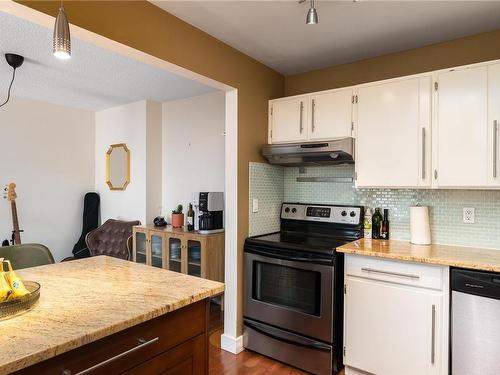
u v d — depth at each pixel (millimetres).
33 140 4164
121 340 1063
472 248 2201
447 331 1843
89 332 956
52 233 4348
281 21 2129
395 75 2596
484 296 1720
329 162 2607
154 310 1133
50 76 3285
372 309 2066
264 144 2830
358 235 2621
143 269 1675
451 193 2334
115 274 1576
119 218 4473
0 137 3885
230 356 2504
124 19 1751
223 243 3436
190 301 1263
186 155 4078
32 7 1388
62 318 1055
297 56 2680
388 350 2010
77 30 1572
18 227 3818
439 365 1859
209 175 3857
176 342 1247
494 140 1933
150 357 1153
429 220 2395
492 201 2195
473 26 2178
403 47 2508
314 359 2229
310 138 2635
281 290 2400
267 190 2871
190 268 3389
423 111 2166
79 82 3475
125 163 4391
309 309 2256
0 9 1383
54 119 4359
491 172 1943
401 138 2242
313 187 2957
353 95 2443
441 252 2045
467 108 2018
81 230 4637
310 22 1753
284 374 2258
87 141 4695
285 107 2777
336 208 2740
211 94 3850
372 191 2654
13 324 1010
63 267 1710
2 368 775
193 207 3721
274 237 2678
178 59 2064
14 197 3771
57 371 910
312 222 2834
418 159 2180
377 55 2660
